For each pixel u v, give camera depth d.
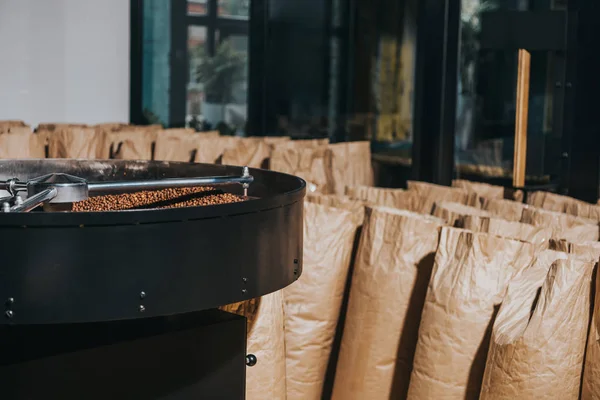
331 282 1.90
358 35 2.92
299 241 1.30
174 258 1.07
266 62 3.33
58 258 1.03
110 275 1.04
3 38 3.69
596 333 1.43
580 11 2.19
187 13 3.61
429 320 1.61
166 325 1.36
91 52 3.86
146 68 3.82
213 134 3.04
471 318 1.56
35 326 1.33
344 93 3.00
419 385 1.61
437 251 1.65
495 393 1.43
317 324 1.90
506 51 2.35
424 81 2.57
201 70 3.59
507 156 2.36
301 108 3.21
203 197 1.47
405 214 1.87
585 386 1.44
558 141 2.25
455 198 2.11
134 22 3.83
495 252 1.58
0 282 1.03
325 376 1.94
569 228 1.73
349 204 2.03
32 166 1.69
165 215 1.06
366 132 2.90
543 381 1.41
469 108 2.46
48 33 3.77
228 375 1.40
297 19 3.20
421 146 2.59
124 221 1.04
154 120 3.81
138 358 1.29
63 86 3.82
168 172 1.73
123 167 1.74
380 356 1.77
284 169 2.40
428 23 2.54
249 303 1.74
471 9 2.44
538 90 2.28
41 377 1.23
